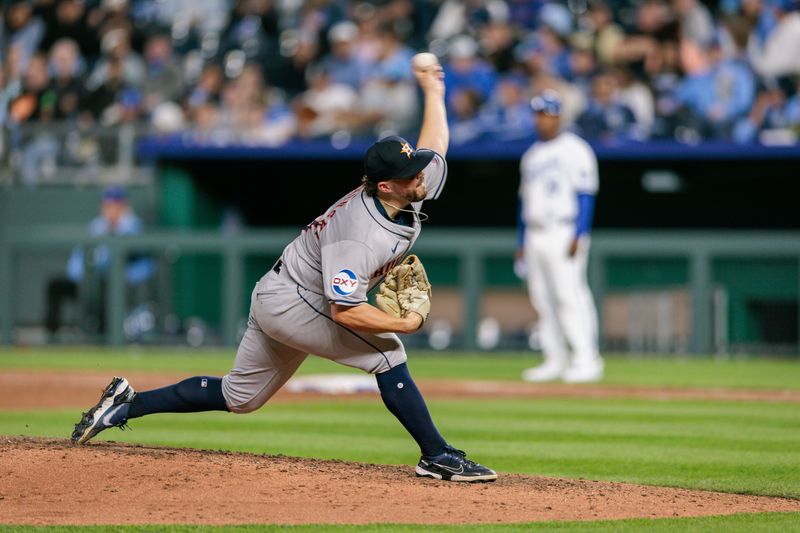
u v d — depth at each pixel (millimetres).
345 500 15711
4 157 61562
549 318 41875
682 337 55219
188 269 58375
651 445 24453
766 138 59594
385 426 27438
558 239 40000
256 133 62375
